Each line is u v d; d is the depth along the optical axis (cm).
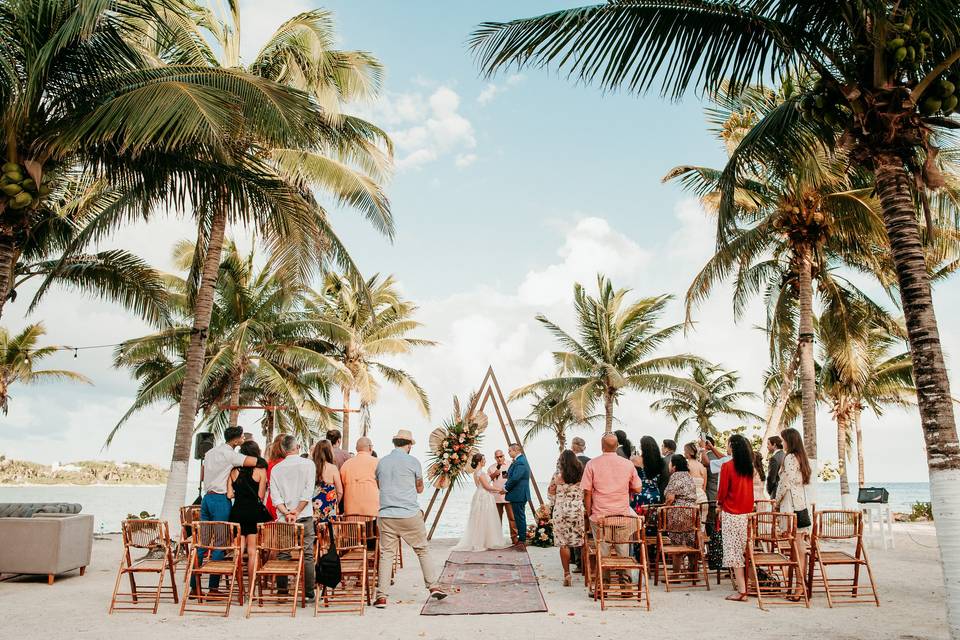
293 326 2481
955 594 530
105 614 702
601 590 736
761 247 1692
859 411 2952
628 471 803
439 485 1460
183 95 831
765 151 867
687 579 909
